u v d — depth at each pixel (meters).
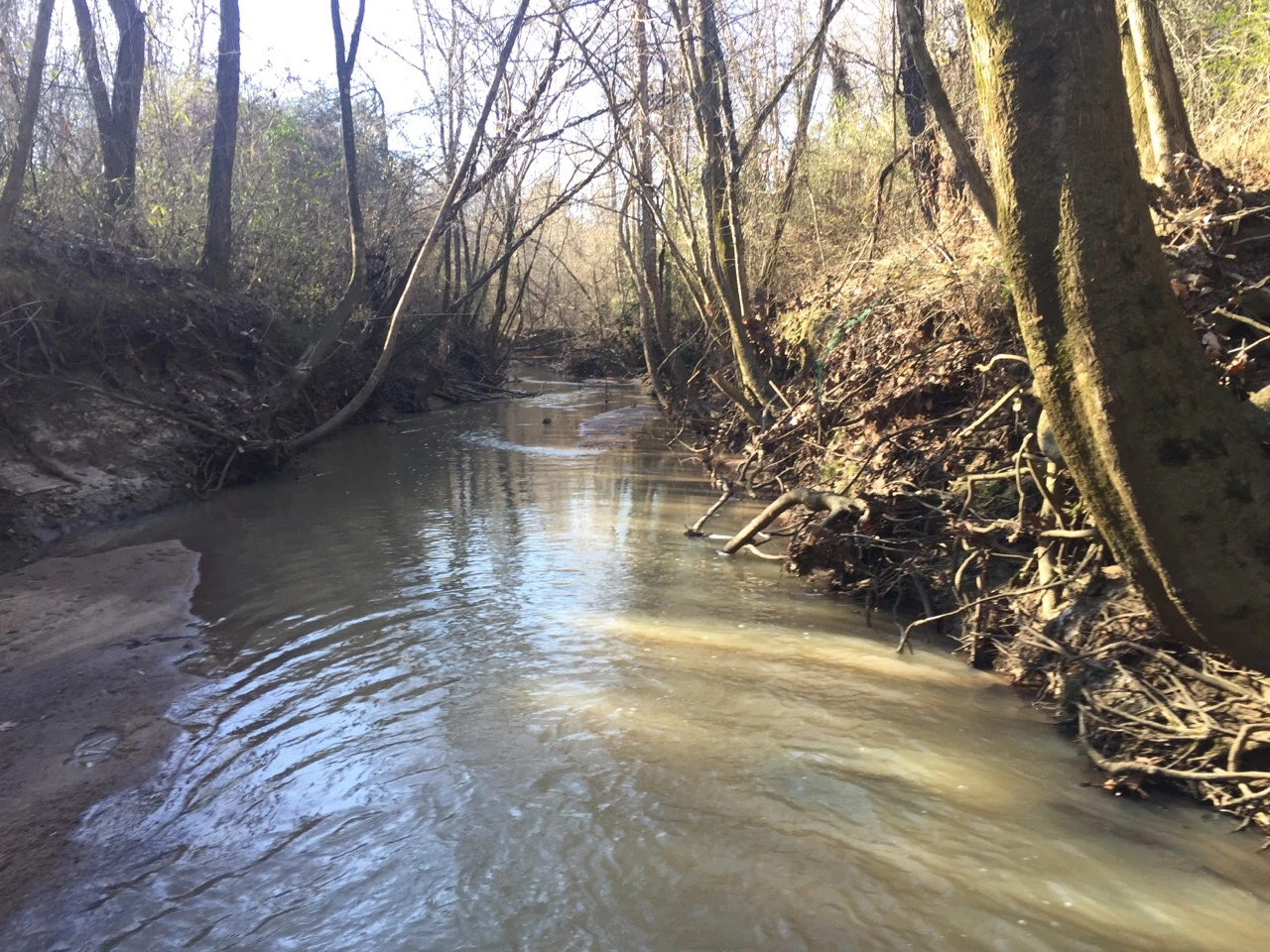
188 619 6.57
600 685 5.32
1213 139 8.89
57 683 5.42
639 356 31.66
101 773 4.35
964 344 7.77
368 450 15.39
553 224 37.00
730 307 12.54
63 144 14.37
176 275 14.44
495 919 3.28
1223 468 2.87
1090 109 2.90
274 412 13.59
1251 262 6.00
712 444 13.88
